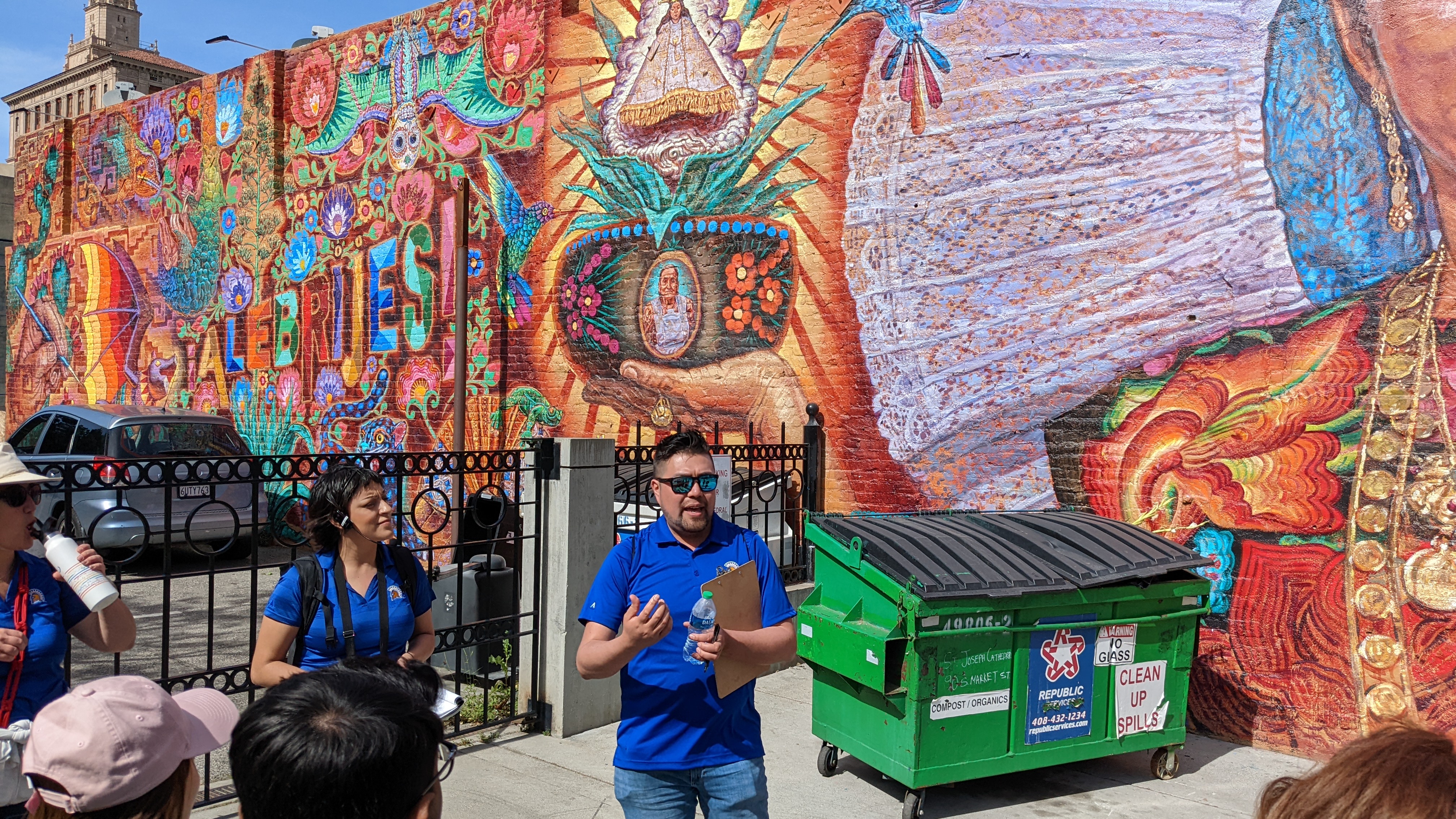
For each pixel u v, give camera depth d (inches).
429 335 423.2
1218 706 236.1
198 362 527.5
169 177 540.7
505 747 216.4
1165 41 250.4
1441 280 213.8
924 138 288.4
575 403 374.3
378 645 135.6
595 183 368.5
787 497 313.0
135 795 62.0
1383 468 217.9
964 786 201.5
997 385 274.5
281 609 131.4
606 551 233.5
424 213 425.1
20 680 120.0
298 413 477.4
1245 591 233.9
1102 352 258.1
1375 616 217.2
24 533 120.7
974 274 279.0
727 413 332.5
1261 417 233.9
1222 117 242.2
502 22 397.7
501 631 225.6
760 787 121.3
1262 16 237.6
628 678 122.6
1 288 821.2
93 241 589.0
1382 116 221.5
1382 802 52.3
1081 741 193.9
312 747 53.4
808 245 312.8
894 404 293.7
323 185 465.7
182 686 171.9
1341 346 224.7
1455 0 213.8
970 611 179.9
